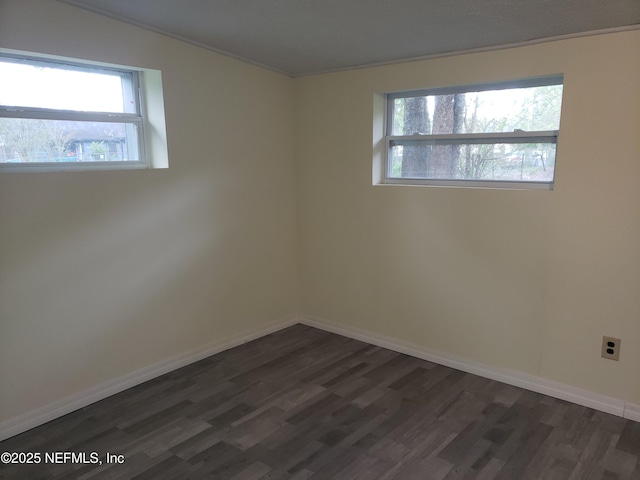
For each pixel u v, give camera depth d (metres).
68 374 2.60
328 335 3.80
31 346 2.44
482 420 2.51
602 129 2.45
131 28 2.65
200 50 3.04
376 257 3.50
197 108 3.08
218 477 2.05
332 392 2.83
